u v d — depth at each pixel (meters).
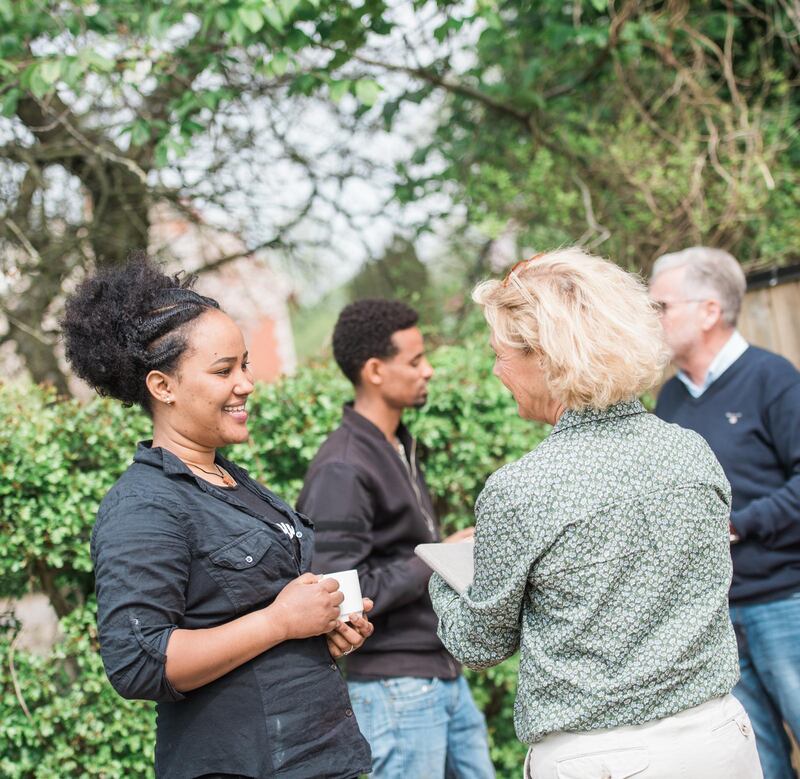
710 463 1.54
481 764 2.53
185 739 1.54
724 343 2.76
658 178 4.13
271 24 3.28
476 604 1.53
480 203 4.46
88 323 1.64
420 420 3.15
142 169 4.46
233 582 1.57
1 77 3.61
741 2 4.30
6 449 2.67
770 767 2.71
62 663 2.87
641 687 1.43
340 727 1.64
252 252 4.93
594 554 1.42
